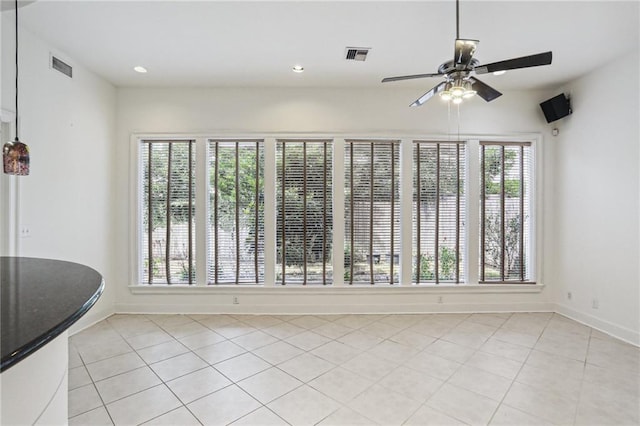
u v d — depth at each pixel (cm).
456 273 405
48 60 297
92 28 271
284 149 400
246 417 200
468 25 265
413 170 404
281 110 396
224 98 395
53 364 116
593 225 351
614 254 328
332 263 401
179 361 272
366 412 205
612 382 239
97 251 363
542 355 284
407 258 400
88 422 194
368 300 400
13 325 89
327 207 402
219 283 401
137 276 397
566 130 386
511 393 225
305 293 397
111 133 385
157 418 198
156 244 400
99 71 351
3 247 262
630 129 312
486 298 404
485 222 408
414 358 278
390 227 404
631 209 312
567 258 385
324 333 335
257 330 343
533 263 407
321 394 224
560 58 321
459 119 402
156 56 318
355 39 287
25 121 276
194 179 399
